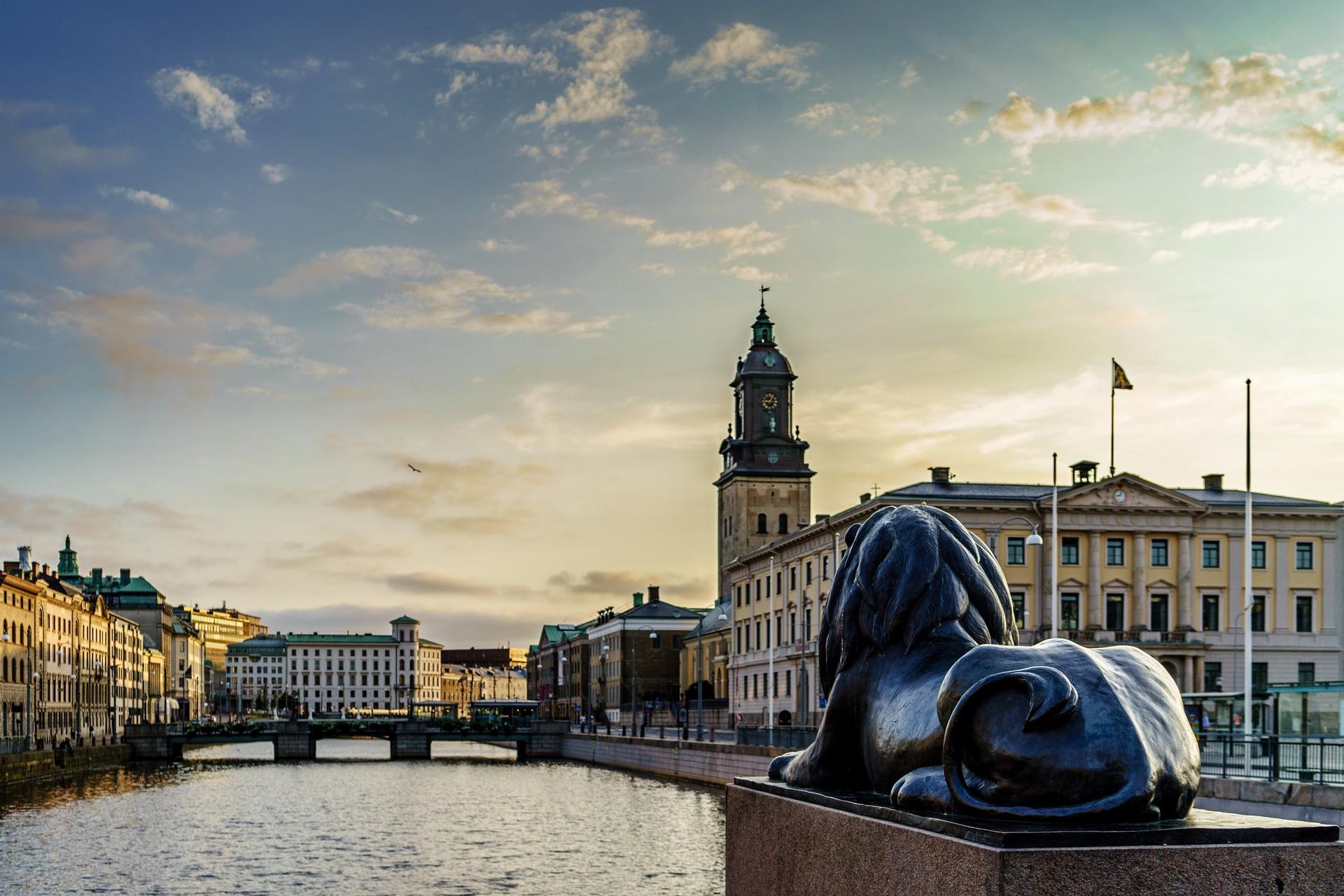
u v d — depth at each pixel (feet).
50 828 181.68
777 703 332.60
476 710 638.12
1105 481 272.72
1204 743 112.57
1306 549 281.95
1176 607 275.39
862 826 23.91
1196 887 19.93
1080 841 19.95
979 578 27.48
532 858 143.33
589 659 626.23
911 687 25.99
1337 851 20.24
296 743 440.45
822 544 298.97
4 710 341.21
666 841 157.38
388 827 180.45
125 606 642.63
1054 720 20.83
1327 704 152.97
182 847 158.10
